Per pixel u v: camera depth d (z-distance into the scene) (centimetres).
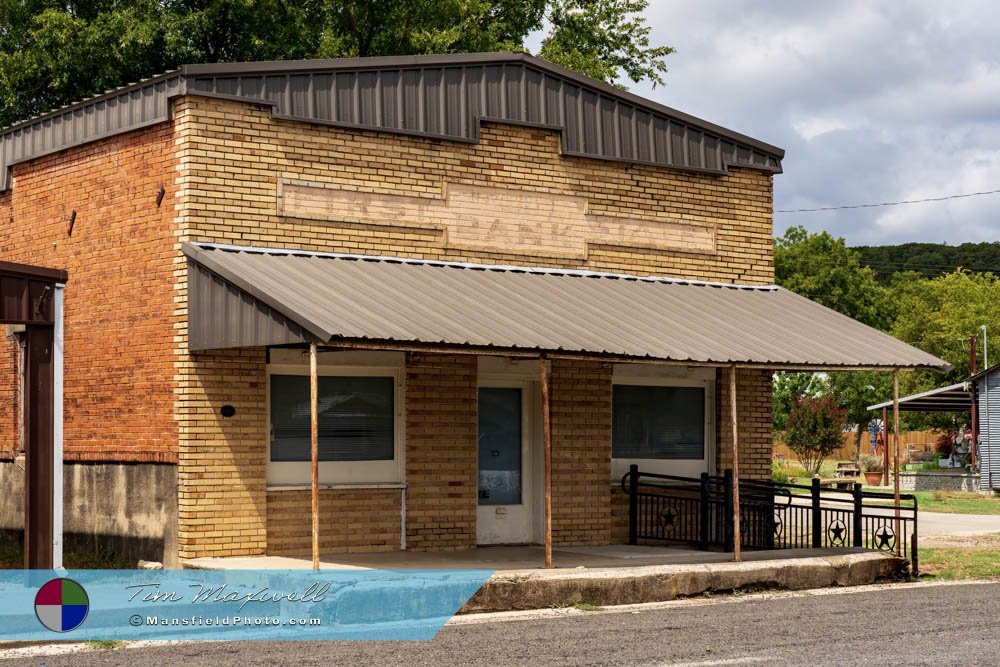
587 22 3575
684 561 1527
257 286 1331
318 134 1572
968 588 1555
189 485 1449
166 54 2802
